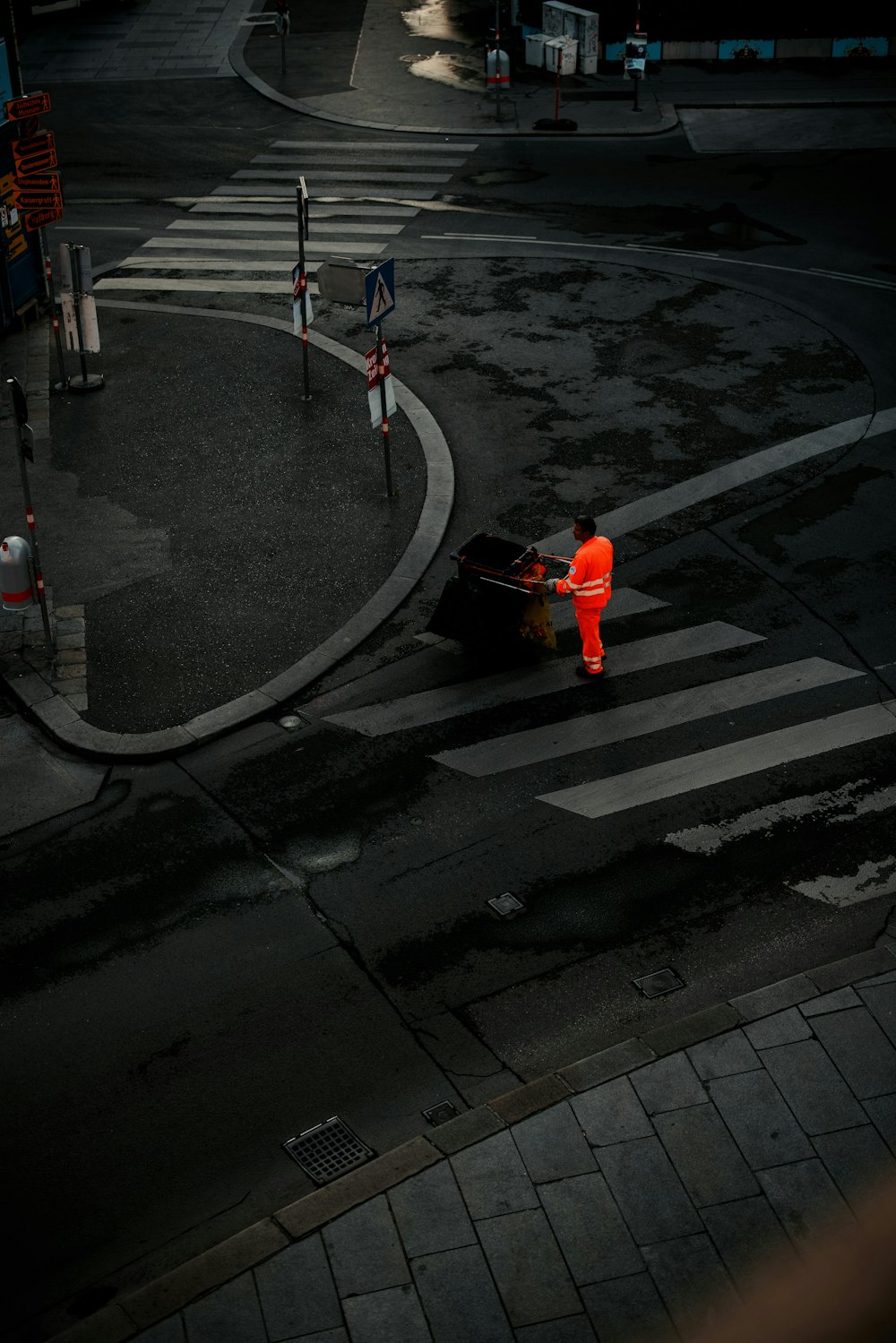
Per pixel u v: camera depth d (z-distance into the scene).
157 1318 7.03
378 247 23.38
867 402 18.08
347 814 11.06
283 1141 8.21
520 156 27.91
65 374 18.45
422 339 20.06
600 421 17.66
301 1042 8.91
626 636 13.45
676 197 25.59
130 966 9.52
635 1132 8.09
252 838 10.79
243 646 13.21
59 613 13.72
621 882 10.28
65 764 11.73
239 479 16.28
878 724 12.05
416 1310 7.10
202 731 11.97
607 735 11.98
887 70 33.16
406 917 9.97
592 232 23.97
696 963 9.54
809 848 10.62
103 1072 8.66
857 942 9.73
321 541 14.98
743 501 15.81
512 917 9.95
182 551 14.80
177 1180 7.97
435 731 12.07
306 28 37.12
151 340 20.06
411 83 32.53
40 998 9.24
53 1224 7.70
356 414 17.88
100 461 16.69
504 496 15.97
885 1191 7.70
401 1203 7.66
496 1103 8.28
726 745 11.81
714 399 18.20
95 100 31.56
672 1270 7.29
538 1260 7.36
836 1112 8.21
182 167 27.48
